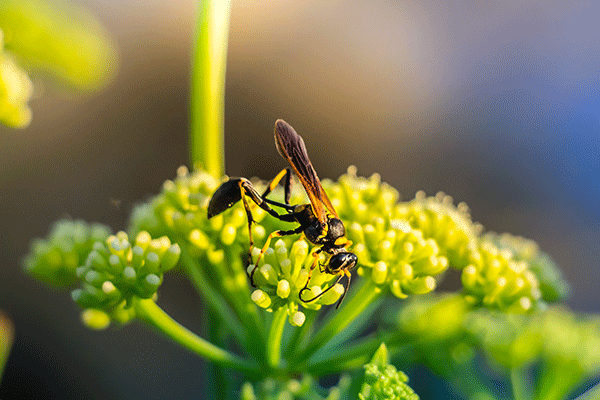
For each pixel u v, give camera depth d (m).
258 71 0.44
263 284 0.20
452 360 0.21
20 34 0.18
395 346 0.20
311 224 0.20
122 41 0.39
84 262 0.21
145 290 0.20
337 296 0.20
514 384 0.21
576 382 0.21
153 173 0.38
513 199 0.43
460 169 0.44
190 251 0.20
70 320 0.31
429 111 0.46
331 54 0.46
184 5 0.41
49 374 0.29
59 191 0.34
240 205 0.20
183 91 0.40
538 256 0.22
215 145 0.21
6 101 0.18
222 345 0.20
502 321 0.22
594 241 0.40
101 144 0.37
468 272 0.20
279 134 0.21
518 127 0.45
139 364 0.30
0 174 0.33
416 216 0.20
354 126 0.44
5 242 0.32
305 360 0.20
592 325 0.22
